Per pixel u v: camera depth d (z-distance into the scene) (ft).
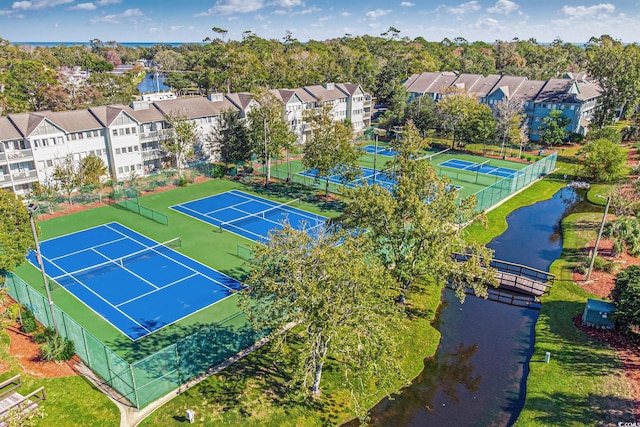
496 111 302.45
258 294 90.79
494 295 136.36
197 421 85.25
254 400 90.94
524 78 345.10
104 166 212.43
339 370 100.63
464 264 112.68
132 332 111.34
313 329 83.76
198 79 512.63
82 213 188.96
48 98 370.73
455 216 116.78
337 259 82.23
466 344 114.11
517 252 162.50
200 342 96.22
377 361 85.20
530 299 132.57
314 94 311.47
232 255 152.66
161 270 142.20
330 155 196.13
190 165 248.52
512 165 263.29
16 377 89.20
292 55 533.14
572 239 167.84
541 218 194.08
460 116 290.35
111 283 134.31
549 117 302.04
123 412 86.53
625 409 88.07
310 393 93.15
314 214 190.49
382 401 94.99
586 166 234.79
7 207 120.57
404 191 116.26
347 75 451.53
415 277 127.95
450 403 94.89
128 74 615.57
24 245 121.08
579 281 136.98
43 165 205.77
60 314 105.09
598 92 332.60
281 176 241.55
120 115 222.48
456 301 133.49
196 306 123.03
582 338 110.93
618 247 149.07
